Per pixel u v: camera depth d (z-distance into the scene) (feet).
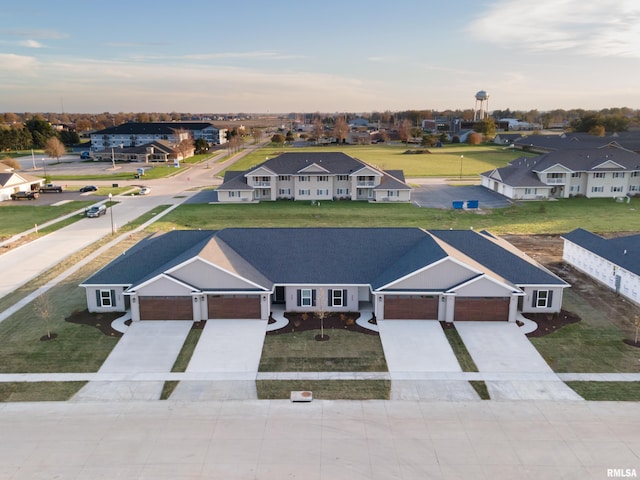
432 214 242.37
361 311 121.19
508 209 252.01
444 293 114.21
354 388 89.51
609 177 283.38
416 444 73.87
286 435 76.13
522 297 120.37
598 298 131.03
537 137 558.97
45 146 549.54
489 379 92.63
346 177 282.97
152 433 76.64
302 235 131.54
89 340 107.55
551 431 76.84
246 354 101.71
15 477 67.21
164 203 273.54
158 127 609.83
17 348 104.06
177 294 115.24
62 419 80.12
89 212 234.79
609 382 91.35
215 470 68.49
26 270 155.74
